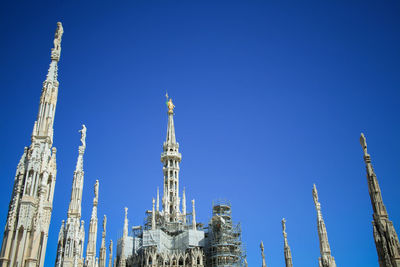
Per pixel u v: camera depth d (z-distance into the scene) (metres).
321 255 41.09
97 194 61.25
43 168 33.84
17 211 31.67
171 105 151.75
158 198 129.12
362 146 30.14
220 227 105.44
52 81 38.03
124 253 108.12
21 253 30.28
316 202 43.62
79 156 49.06
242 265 106.12
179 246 109.31
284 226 56.66
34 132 35.12
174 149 137.75
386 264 26.05
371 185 28.62
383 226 27.06
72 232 43.72
